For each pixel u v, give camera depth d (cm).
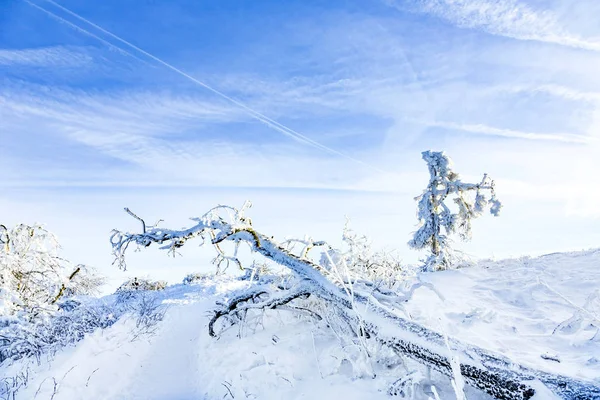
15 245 1190
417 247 1825
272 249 748
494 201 1625
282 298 743
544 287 862
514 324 663
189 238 754
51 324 968
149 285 2509
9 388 632
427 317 648
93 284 1820
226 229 714
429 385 462
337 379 528
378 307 559
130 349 871
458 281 1029
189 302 1557
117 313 1280
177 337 1045
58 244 1247
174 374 768
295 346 672
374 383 488
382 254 1056
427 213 1778
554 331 608
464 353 428
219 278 2580
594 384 355
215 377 656
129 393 664
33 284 1162
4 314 991
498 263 1270
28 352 833
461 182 1700
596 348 523
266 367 604
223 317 963
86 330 995
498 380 390
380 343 525
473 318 675
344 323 635
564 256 1163
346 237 967
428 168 1820
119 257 763
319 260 905
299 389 532
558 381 367
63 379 657
